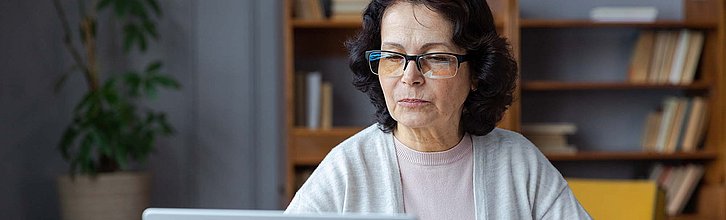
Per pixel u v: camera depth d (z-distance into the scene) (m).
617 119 5.43
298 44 5.31
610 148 5.43
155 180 5.48
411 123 1.78
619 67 5.38
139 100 5.43
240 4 5.48
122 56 5.38
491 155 1.92
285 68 4.98
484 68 1.83
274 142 5.54
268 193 5.55
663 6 5.38
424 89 1.77
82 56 5.31
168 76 5.44
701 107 5.21
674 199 5.27
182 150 5.50
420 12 1.77
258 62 5.50
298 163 5.01
